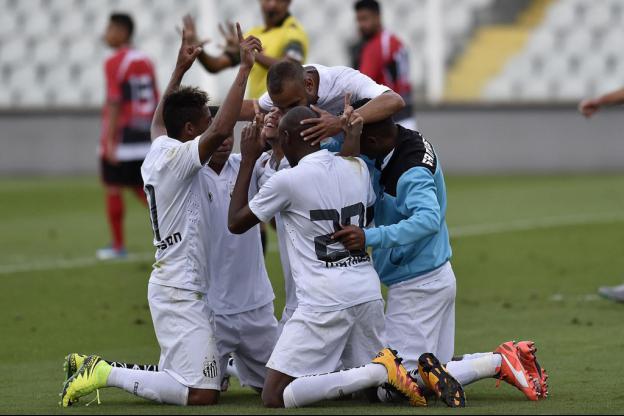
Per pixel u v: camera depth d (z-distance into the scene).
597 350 24.22
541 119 69.12
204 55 30.53
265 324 20.67
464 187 62.38
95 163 73.00
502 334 26.56
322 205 18.61
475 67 74.69
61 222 51.03
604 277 34.88
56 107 74.38
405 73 40.47
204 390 19.05
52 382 21.88
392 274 19.89
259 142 19.28
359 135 19.14
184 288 19.28
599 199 55.53
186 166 19.06
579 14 75.06
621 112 68.31
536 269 36.56
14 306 31.05
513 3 76.06
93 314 29.88
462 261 38.41
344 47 75.25
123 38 40.56
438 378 18.33
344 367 19.55
